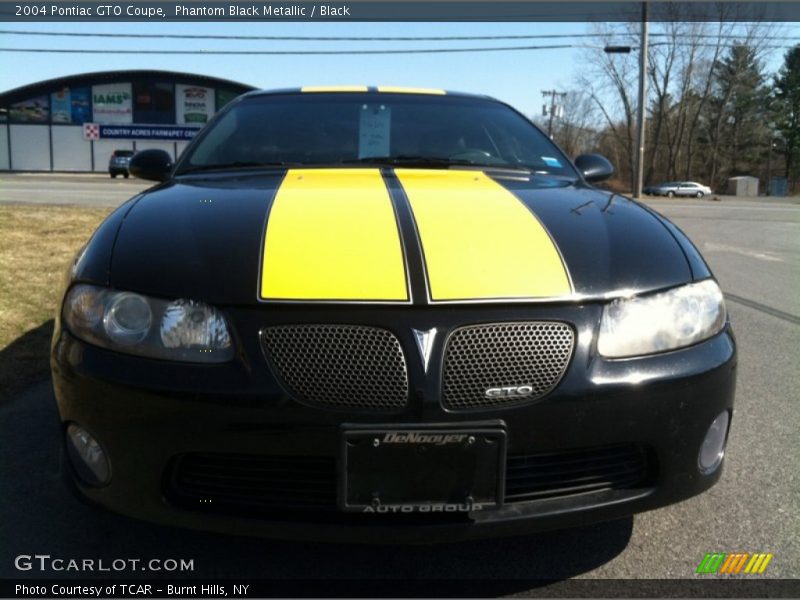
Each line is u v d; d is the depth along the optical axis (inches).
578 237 82.3
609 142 2507.4
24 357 152.1
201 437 69.5
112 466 73.0
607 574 83.3
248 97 137.9
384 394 68.8
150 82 1656.0
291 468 70.3
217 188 99.0
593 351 72.4
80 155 1680.6
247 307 70.8
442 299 70.7
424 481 68.7
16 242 272.4
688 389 74.8
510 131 130.5
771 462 113.1
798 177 2637.8
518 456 71.1
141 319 72.8
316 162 116.3
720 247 399.5
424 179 105.1
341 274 72.7
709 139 2423.7
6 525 91.4
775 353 177.2
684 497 77.9
